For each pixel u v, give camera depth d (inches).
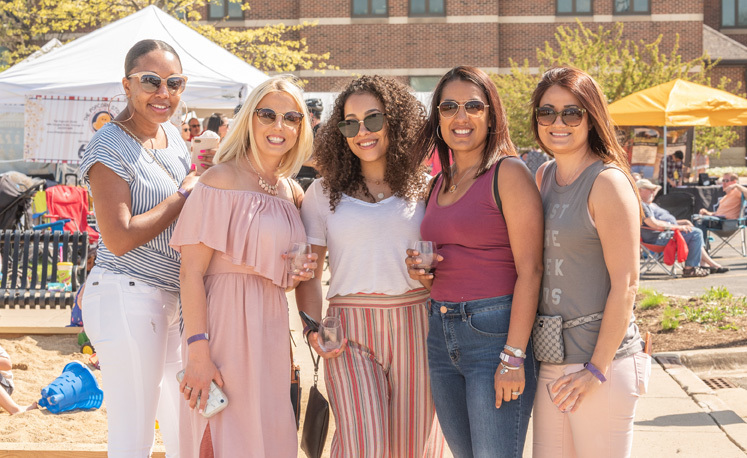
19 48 928.9
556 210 116.1
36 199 456.8
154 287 132.6
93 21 889.5
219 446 123.6
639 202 112.9
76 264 349.1
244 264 125.8
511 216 119.0
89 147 128.7
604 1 1192.8
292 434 130.3
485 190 122.0
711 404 205.9
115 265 130.3
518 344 117.0
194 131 381.1
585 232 112.5
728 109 524.1
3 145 575.5
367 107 134.2
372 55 1175.0
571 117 113.7
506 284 122.3
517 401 119.0
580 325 114.0
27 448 163.3
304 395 217.6
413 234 135.8
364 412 129.4
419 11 1176.2
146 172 132.0
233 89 395.2
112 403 128.0
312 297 140.1
